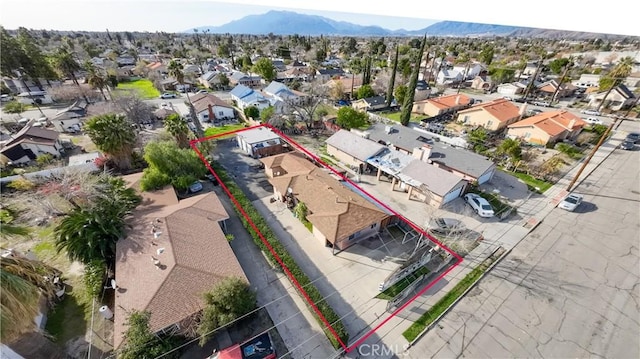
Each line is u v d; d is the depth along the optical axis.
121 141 32.59
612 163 38.59
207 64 114.25
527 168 36.47
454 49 143.38
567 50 128.62
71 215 21.70
